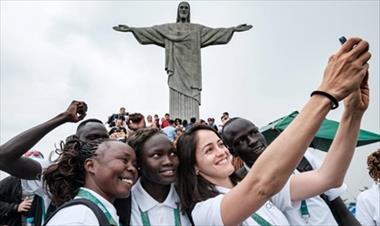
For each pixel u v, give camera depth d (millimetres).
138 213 3078
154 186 3137
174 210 3146
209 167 3055
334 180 2924
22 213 5195
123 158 2604
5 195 5254
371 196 5355
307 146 2012
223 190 3045
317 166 4398
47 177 2803
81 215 2227
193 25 26594
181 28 26438
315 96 2006
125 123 17125
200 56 26188
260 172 2080
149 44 26344
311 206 3879
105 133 4168
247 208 2178
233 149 3936
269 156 2059
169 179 3062
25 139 3785
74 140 2814
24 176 3869
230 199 2275
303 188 3088
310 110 1996
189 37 26172
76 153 2736
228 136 3945
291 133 2016
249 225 2955
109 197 2607
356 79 1956
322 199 4027
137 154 3102
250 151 3838
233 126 3938
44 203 4035
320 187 2977
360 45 1943
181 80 25453
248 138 3865
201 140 3100
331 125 7621
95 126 4129
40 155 5125
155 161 3033
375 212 5262
